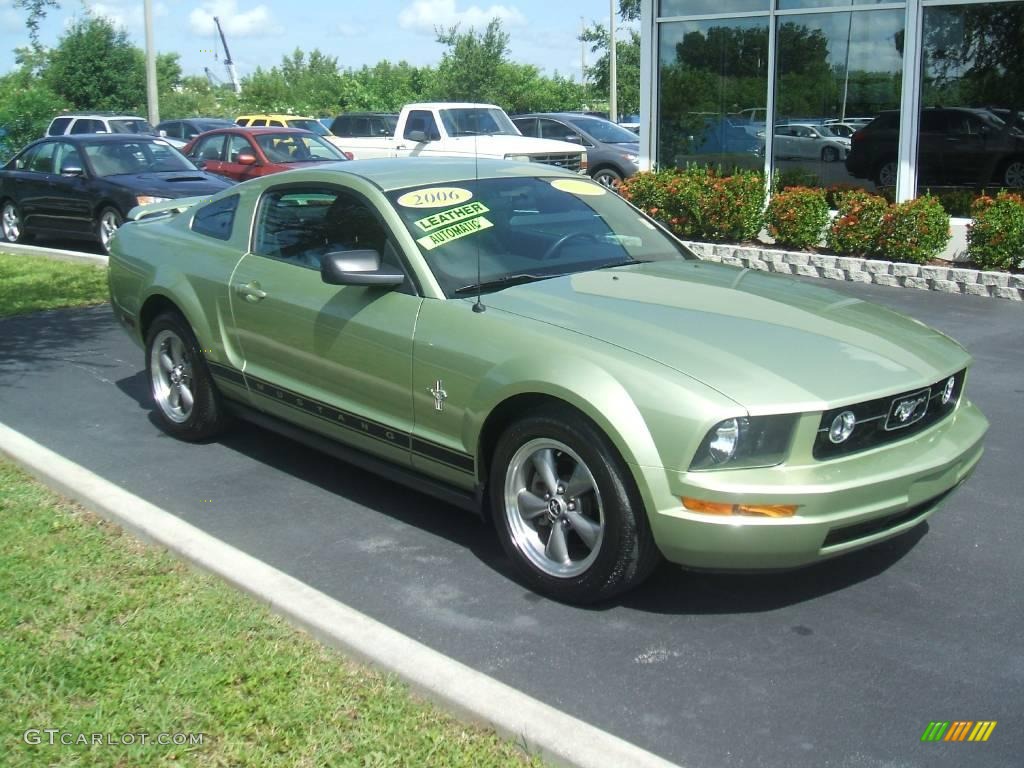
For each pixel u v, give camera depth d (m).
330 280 4.70
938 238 11.27
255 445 6.30
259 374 5.62
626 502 3.94
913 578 4.49
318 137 18.59
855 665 3.79
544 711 3.29
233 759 3.16
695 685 3.67
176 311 6.16
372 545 4.87
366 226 5.12
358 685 3.53
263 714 3.36
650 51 15.05
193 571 4.37
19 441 5.85
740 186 12.99
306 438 5.56
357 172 5.41
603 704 3.55
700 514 3.78
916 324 4.81
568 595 4.22
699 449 3.77
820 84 13.59
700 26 14.52
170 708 3.40
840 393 3.88
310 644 3.79
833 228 12.02
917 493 4.05
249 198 5.90
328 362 5.12
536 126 23.06
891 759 3.25
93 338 9.07
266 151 17.56
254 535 4.99
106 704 3.42
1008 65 12.08
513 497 4.39
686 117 14.98
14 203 15.16
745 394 3.80
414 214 5.04
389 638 3.72
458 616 4.17
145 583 4.26
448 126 19.73
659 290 4.77
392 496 5.48
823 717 3.47
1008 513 5.20
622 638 3.99
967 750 3.29
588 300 4.58
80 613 4.01
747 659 3.84
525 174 5.73
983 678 3.70
